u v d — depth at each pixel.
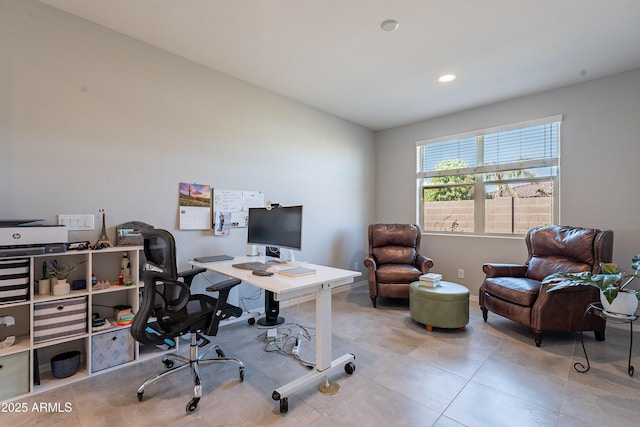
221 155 3.11
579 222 3.35
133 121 2.53
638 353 2.46
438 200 4.54
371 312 3.54
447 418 1.69
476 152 4.14
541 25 2.33
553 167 3.57
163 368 2.21
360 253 4.88
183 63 2.83
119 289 2.23
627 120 3.07
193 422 1.65
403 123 4.78
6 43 1.99
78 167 2.26
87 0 2.08
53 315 1.95
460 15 2.22
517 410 1.75
